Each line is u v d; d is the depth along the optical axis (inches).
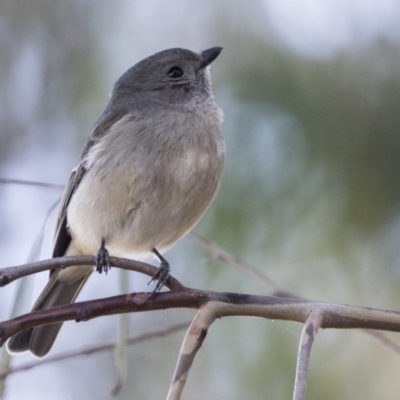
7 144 510.3
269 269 410.6
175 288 252.7
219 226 413.4
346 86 424.2
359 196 413.7
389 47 431.5
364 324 236.1
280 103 426.3
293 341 409.7
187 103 399.9
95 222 373.7
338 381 413.4
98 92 501.0
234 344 415.8
